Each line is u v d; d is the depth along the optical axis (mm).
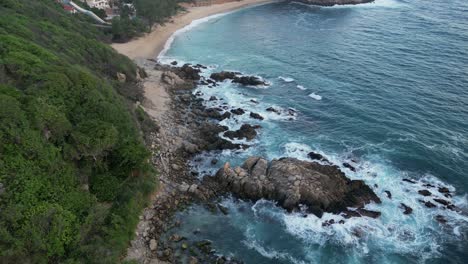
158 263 35594
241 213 43406
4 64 39812
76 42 65938
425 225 41812
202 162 51906
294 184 44656
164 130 57312
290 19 132750
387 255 38469
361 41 103500
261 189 45000
